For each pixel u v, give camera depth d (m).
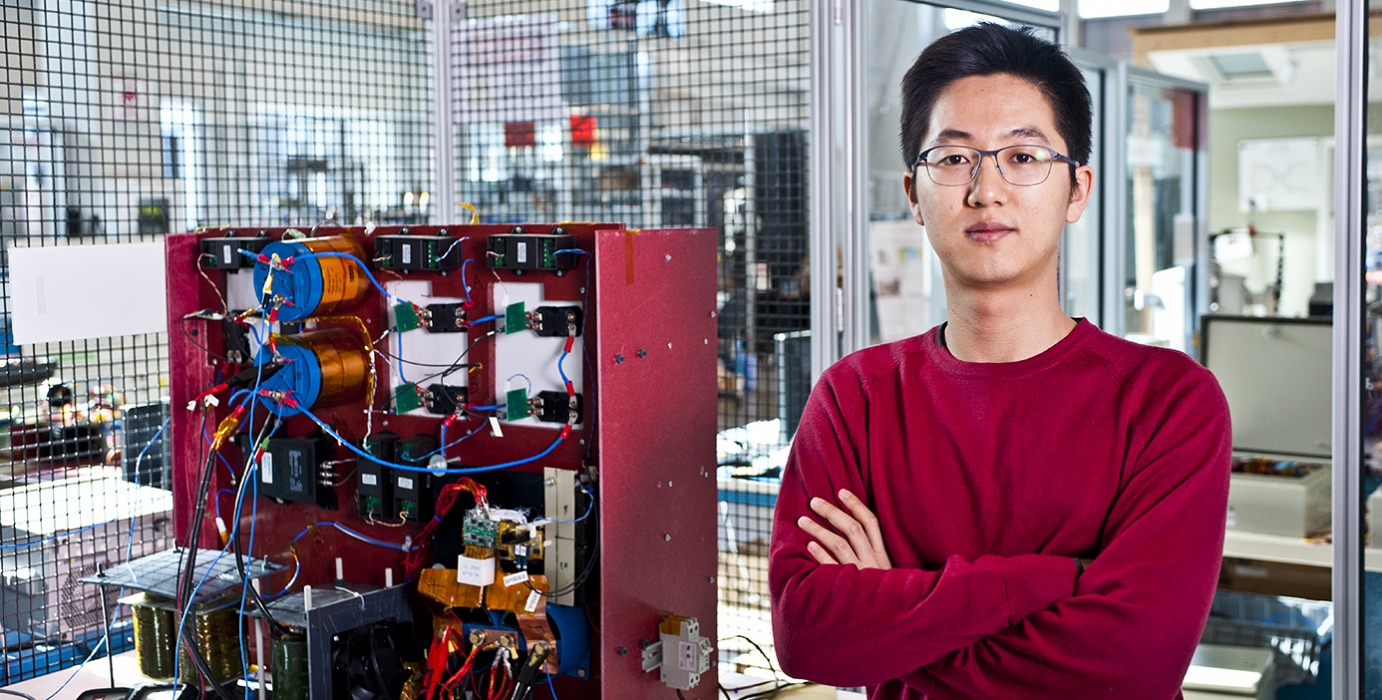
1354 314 2.33
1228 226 8.27
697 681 2.33
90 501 3.11
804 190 3.81
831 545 1.57
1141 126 5.68
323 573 2.62
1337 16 2.31
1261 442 3.86
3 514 2.91
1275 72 7.20
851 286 3.13
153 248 2.79
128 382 3.62
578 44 4.03
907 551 1.58
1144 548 1.40
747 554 3.77
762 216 3.98
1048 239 1.49
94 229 3.26
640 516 2.28
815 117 3.08
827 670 1.51
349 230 2.49
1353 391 2.34
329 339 2.42
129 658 2.98
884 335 4.16
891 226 4.07
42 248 2.59
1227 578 4.08
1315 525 3.65
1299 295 8.03
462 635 2.31
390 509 2.42
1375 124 2.30
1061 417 1.50
